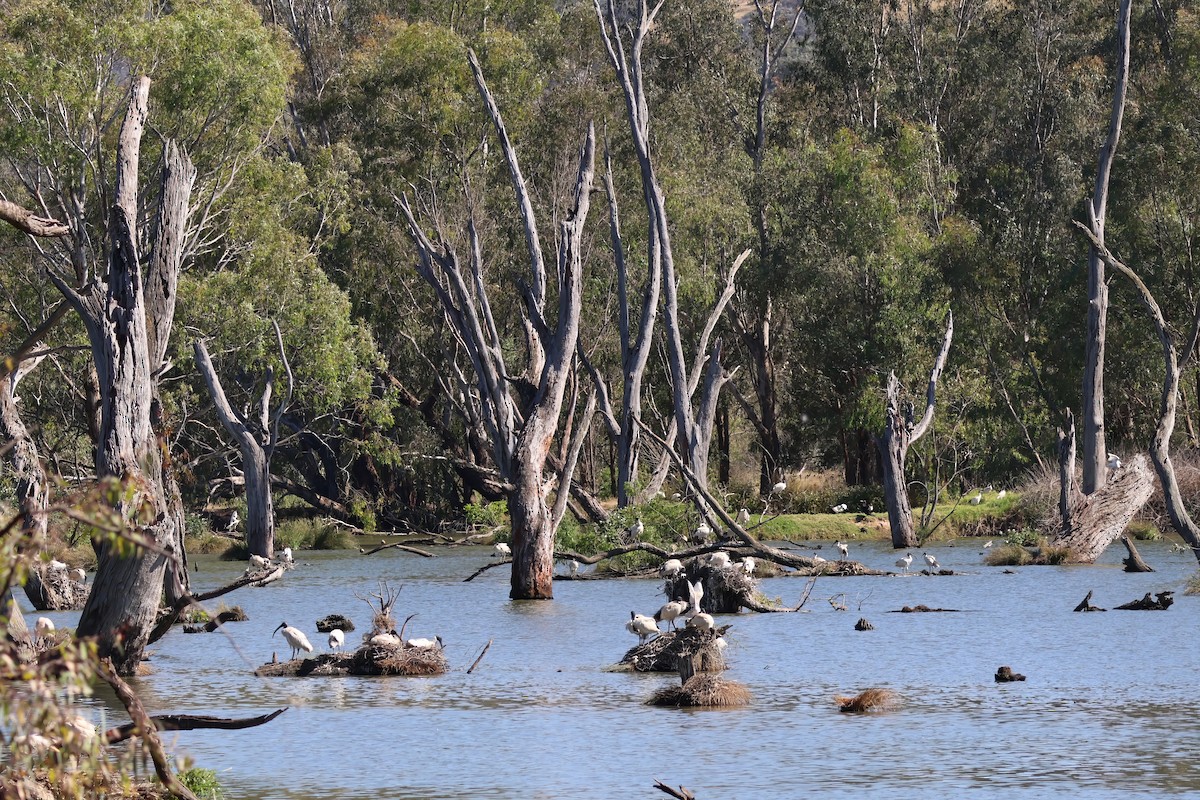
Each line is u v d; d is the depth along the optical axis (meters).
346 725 25.20
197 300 67.38
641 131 65.75
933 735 23.78
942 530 72.50
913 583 50.41
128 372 28.70
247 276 69.19
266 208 69.25
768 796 19.61
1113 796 19.50
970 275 81.50
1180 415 81.81
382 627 33.50
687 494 61.12
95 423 37.97
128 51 62.78
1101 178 70.50
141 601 29.34
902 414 74.38
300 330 70.31
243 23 65.88
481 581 56.56
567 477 50.06
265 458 66.94
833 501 82.12
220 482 82.56
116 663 29.38
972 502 73.75
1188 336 77.75
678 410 64.19
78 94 61.59
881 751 22.50
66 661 10.27
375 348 76.31
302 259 71.50
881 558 61.94
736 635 36.94
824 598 45.75
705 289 81.56
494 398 53.78
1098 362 68.38
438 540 81.56
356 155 80.00
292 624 41.91
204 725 16.77
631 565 55.38
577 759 22.11
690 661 28.62
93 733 11.02
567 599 47.78
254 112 65.31
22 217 18.73
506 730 24.59
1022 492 74.56
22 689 10.20
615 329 81.56
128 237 29.12
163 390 71.88
